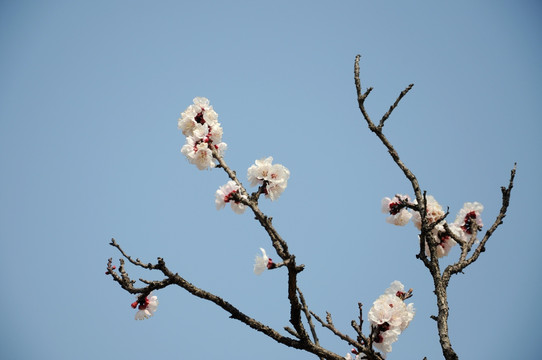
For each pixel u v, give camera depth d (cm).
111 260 645
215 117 802
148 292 627
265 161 709
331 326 656
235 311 622
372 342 627
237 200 672
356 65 780
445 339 632
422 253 732
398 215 810
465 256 730
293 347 625
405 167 765
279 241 594
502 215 764
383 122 762
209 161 733
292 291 596
